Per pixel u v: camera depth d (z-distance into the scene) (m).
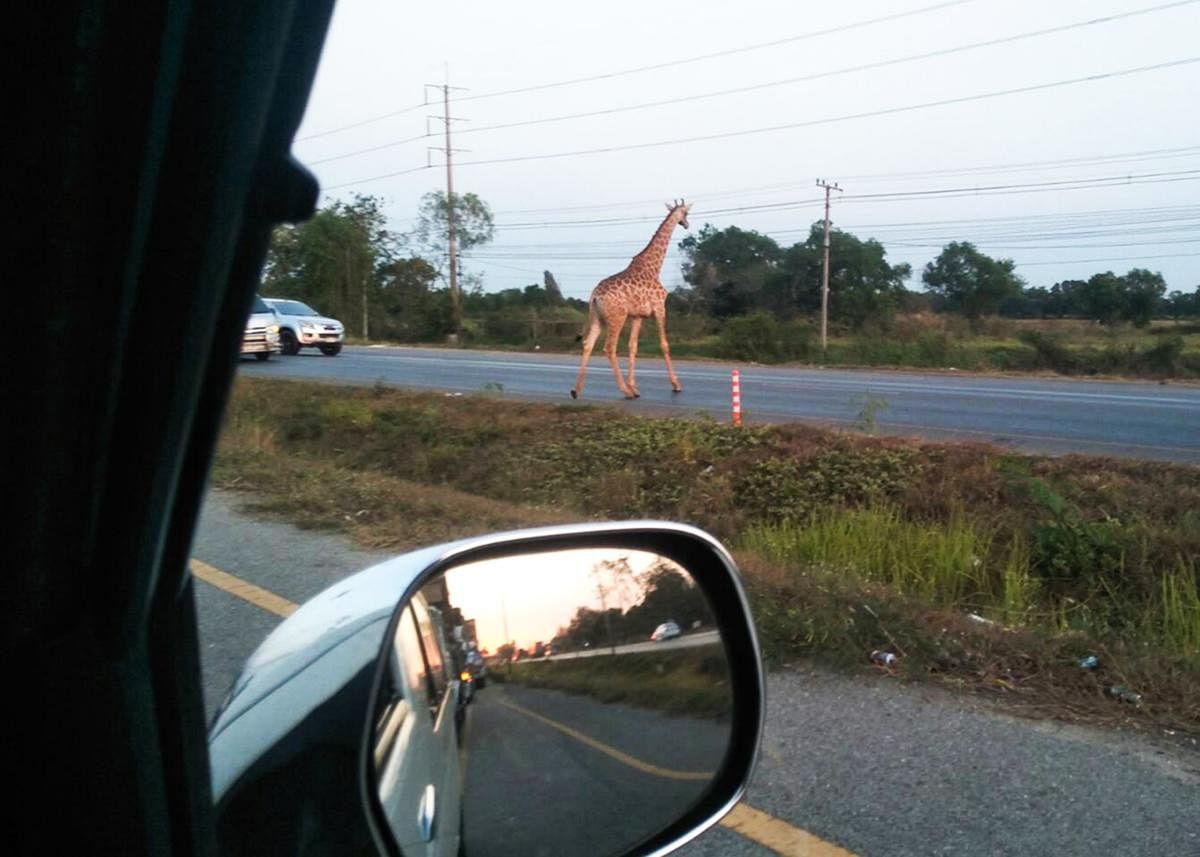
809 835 3.72
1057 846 3.65
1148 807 3.91
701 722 2.28
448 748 1.94
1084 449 12.23
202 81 1.24
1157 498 9.52
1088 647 5.39
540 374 24.09
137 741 1.34
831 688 5.03
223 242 1.30
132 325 1.28
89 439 1.28
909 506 9.99
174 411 1.31
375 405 17.17
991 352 32.00
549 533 2.23
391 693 1.83
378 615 1.91
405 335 46.38
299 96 1.36
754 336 34.94
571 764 2.09
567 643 2.16
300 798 1.68
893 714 4.73
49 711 1.30
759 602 5.88
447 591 2.10
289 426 15.95
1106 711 4.76
